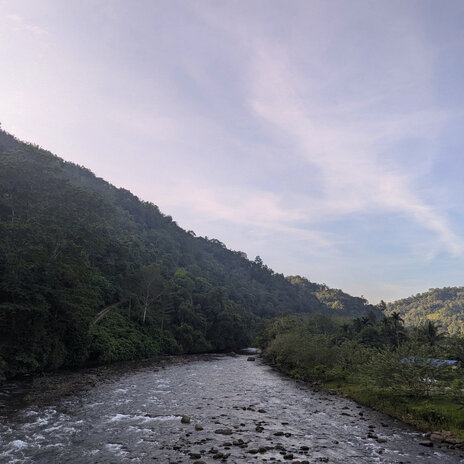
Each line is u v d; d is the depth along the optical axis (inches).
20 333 1354.6
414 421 828.0
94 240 2182.6
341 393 1246.9
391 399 1019.9
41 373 1418.6
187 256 7042.3
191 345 3270.2
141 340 2561.5
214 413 884.0
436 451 628.1
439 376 964.6
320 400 1122.7
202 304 4170.8
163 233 7224.4
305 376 1660.9
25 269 1402.6
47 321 1494.8
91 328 2043.6
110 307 2819.9
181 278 4473.4
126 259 3791.8
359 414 927.7
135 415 839.7
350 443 667.4
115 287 3056.1
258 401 1072.2
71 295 1540.4
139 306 3070.9
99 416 819.4
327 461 562.6
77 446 606.5
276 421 826.2
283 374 1866.4
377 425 812.6
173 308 3528.5
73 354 1689.2
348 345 1814.7
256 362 2532.0
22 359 1307.8
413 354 1071.6
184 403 997.8
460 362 1117.1
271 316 6515.8
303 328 3011.8
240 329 4097.0
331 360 1704.0
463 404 837.8
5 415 786.8
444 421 794.8
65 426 724.7
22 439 632.4
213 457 561.3
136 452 580.4
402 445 661.9
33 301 1363.2
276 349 2181.3
